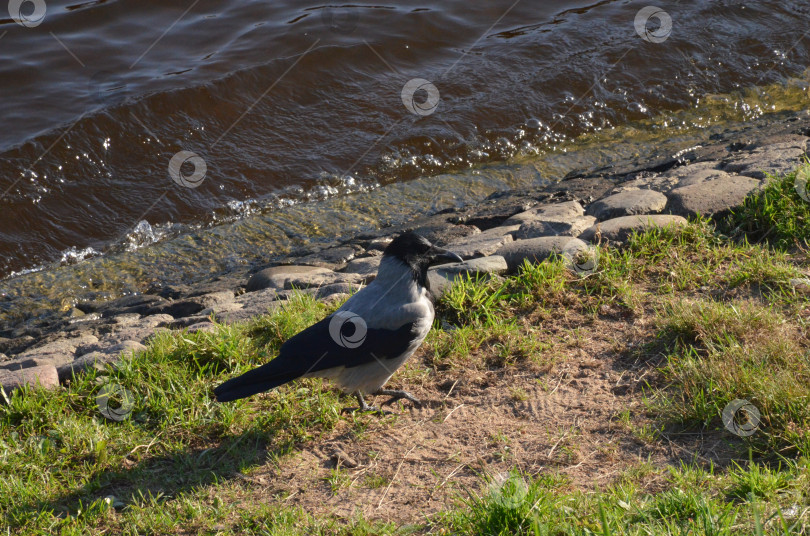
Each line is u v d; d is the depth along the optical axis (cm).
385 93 1141
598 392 447
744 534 292
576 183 863
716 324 473
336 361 432
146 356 512
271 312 550
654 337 488
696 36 1302
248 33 1231
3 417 461
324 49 1191
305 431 444
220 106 1082
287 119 1083
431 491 379
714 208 636
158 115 1048
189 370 498
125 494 399
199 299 676
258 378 420
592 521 321
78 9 1256
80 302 787
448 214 841
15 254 874
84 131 1001
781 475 331
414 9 1328
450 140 1067
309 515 364
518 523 324
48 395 474
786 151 736
